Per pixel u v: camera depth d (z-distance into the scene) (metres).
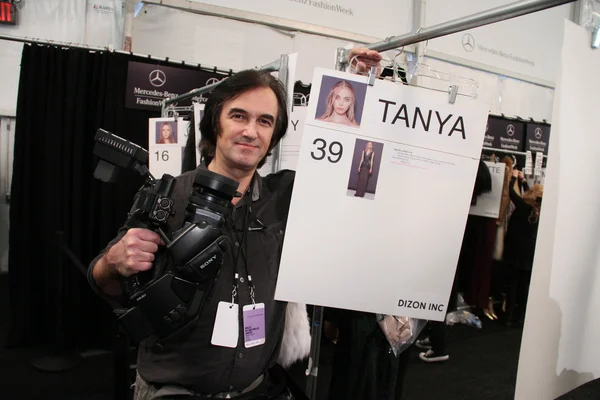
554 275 0.76
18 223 2.60
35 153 2.61
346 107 0.86
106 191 2.64
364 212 0.88
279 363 1.23
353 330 1.26
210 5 3.11
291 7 3.38
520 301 3.56
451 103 0.90
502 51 4.38
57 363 2.45
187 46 3.08
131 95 2.67
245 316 0.97
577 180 0.76
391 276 0.90
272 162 1.42
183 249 0.76
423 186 0.90
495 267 3.48
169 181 0.83
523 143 3.85
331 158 0.86
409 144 0.89
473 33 4.15
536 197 3.04
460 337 3.25
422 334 3.10
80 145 2.62
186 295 0.79
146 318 0.80
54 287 2.62
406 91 0.88
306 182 0.85
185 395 0.94
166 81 2.76
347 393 1.27
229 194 0.80
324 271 0.88
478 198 2.65
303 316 1.30
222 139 0.97
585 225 0.79
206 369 0.95
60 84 2.58
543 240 0.74
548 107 4.80
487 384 2.53
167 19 3.01
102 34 3.00
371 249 0.89
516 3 0.75
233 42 3.21
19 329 2.65
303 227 0.86
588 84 0.76
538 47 4.64
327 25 3.53
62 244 2.40
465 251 3.10
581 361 0.83
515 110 4.54
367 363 1.25
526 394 0.76
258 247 1.02
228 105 0.95
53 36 2.94
